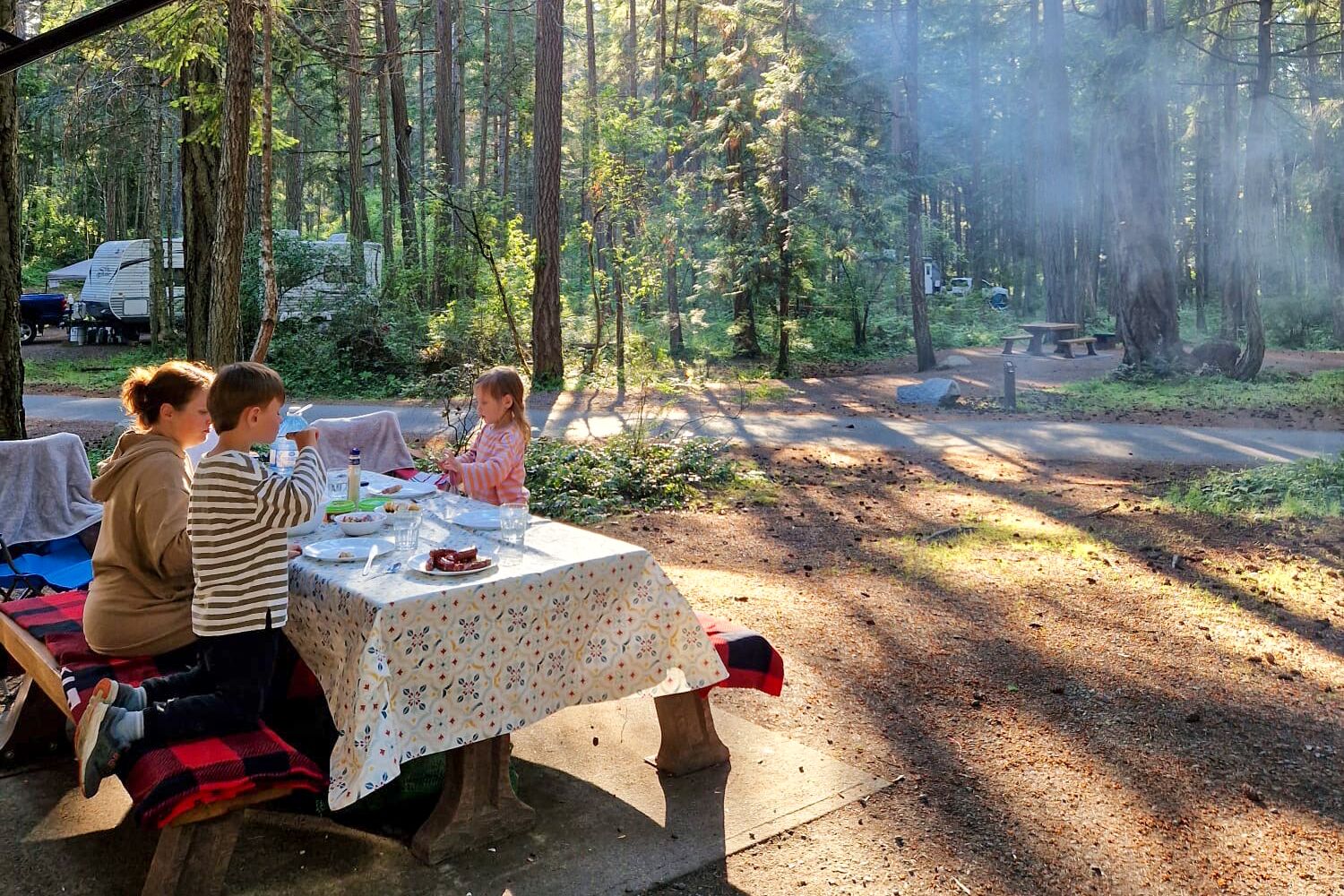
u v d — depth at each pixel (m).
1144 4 20.53
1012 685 5.09
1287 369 22.45
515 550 3.72
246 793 2.96
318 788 3.09
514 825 3.57
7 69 3.32
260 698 3.32
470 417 14.12
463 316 21.44
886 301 34.06
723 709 4.74
